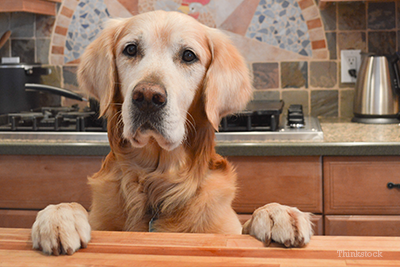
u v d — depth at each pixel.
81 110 2.12
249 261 0.52
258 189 1.58
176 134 0.94
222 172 1.09
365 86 1.94
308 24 2.14
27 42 2.26
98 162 1.61
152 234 0.62
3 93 2.01
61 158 1.62
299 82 2.19
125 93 1.01
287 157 1.56
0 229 0.66
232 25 2.18
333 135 1.66
